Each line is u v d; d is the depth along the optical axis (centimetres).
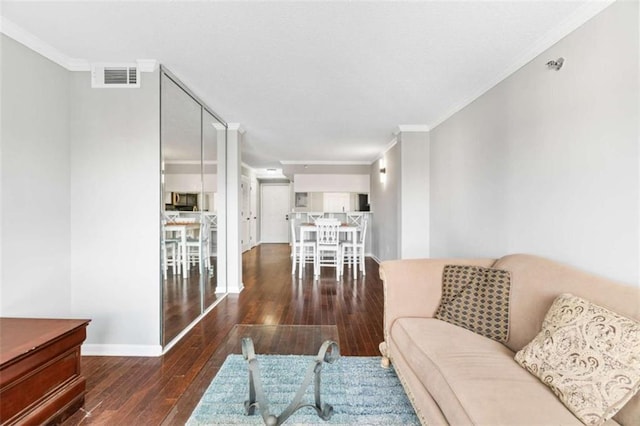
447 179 361
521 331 163
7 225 193
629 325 112
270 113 367
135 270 241
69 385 165
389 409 170
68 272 238
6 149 192
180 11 176
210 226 364
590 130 170
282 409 162
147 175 241
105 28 193
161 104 245
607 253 160
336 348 182
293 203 788
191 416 161
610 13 158
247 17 181
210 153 363
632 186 147
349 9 174
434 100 320
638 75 145
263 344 239
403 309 210
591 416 103
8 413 134
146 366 222
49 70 221
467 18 182
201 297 338
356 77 265
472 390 119
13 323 172
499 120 258
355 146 555
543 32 195
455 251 340
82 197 240
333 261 606
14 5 170
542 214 207
